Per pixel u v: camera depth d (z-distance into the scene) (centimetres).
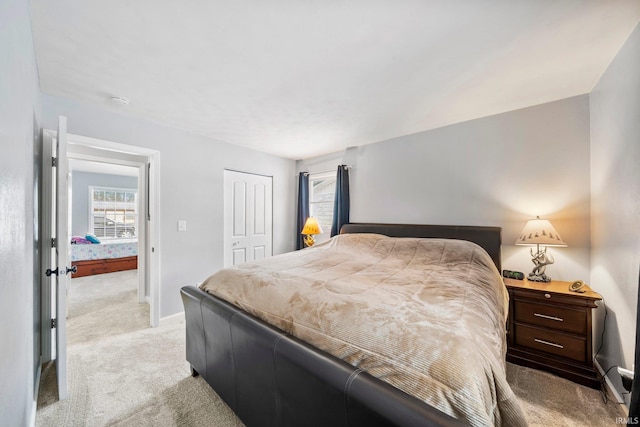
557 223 232
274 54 166
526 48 160
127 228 707
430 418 74
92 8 127
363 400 86
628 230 156
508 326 214
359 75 191
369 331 107
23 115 110
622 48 158
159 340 249
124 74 189
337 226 375
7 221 79
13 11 86
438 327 102
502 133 260
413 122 285
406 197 326
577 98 224
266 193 415
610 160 180
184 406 163
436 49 160
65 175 172
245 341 138
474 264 217
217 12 130
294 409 112
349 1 123
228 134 325
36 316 185
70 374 195
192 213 318
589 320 185
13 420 91
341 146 377
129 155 345
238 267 201
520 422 84
